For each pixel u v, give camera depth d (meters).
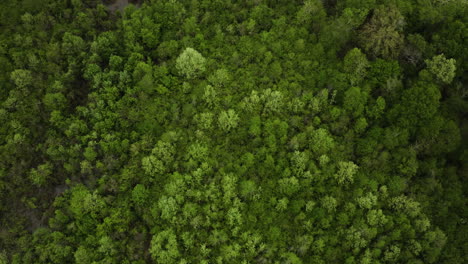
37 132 74.38
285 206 65.38
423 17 74.31
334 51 75.75
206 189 67.06
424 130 64.69
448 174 65.88
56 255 63.66
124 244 64.88
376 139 67.69
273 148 69.25
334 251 61.97
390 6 73.81
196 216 64.75
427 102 64.38
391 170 67.25
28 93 76.06
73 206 65.62
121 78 75.38
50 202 70.56
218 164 69.31
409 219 63.53
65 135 73.88
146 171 68.69
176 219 64.94
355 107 69.25
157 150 69.31
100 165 69.62
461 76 69.31
